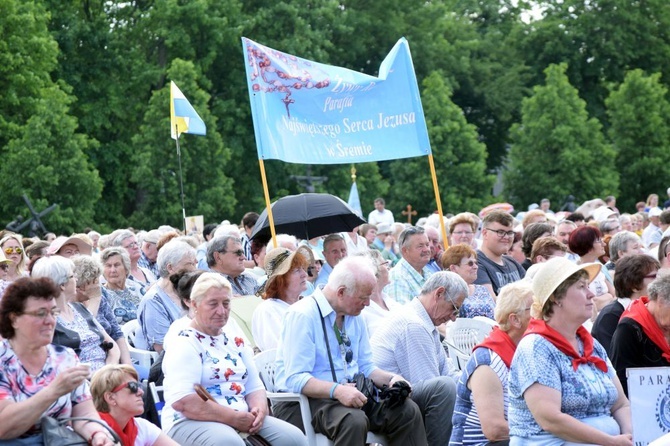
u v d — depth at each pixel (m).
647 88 53.12
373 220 31.03
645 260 8.45
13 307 6.32
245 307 10.11
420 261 11.17
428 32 55.38
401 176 48.16
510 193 51.62
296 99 12.00
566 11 61.56
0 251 10.02
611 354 7.83
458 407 7.32
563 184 50.50
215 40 46.41
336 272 8.19
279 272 9.14
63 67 45.12
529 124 51.16
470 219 12.61
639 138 53.06
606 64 60.25
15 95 40.00
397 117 12.49
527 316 7.07
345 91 12.26
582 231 11.65
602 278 11.48
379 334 8.70
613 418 6.67
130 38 47.38
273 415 8.30
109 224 44.81
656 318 7.66
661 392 6.42
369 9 53.59
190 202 41.41
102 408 6.75
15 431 6.15
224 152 42.41
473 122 59.66
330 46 49.06
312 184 44.69
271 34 48.41
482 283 11.16
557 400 6.38
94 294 9.29
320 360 8.16
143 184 41.28
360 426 7.81
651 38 60.12
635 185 53.16
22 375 6.37
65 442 6.24
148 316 9.90
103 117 44.72
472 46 57.22
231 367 7.72
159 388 8.08
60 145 38.84
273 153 11.79
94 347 8.65
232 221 47.03
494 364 7.08
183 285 8.80
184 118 19.08
